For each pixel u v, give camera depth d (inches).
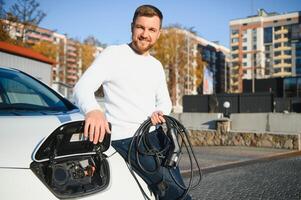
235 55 5452.8
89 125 72.9
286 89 1860.2
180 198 90.7
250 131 489.7
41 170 67.3
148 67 92.0
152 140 90.4
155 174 87.5
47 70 543.2
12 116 86.4
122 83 88.4
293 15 5078.7
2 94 108.1
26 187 63.4
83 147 75.2
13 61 468.1
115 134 88.5
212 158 348.8
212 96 793.6
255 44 5310.0
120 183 76.4
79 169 72.7
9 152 67.1
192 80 3233.3
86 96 78.7
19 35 1129.4
